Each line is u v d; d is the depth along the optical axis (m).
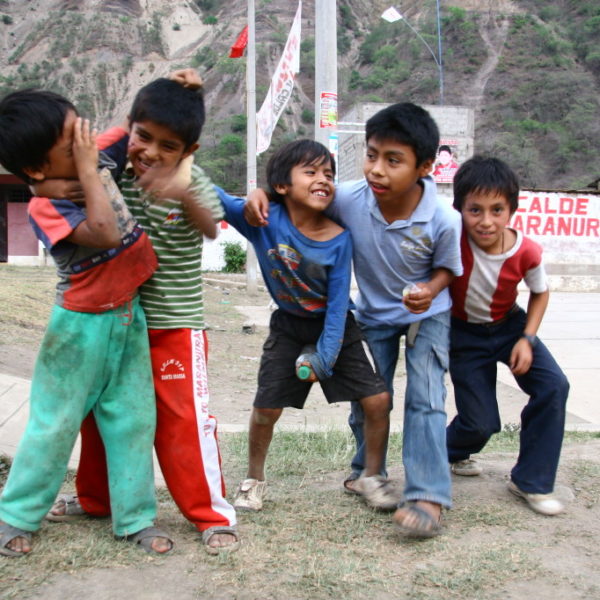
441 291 2.92
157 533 2.49
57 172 2.26
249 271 14.05
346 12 97.94
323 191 2.61
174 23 125.31
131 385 2.50
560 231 17.56
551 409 2.96
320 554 2.48
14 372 5.28
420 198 2.74
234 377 6.38
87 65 114.38
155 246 2.48
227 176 54.03
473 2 87.38
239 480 3.39
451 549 2.57
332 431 4.27
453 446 3.26
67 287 2.40
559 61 74.12
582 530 2.80
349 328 2.84
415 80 72.62
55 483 2.43
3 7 135.75
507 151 59.31
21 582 2.21
